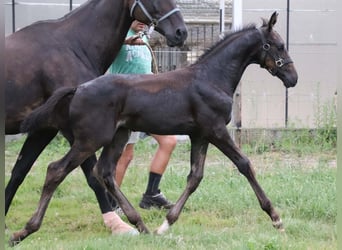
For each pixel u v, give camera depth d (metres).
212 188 8.89
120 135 6.94
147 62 8.37
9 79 6.89
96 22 7.33
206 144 7.05
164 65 14.73
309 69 15.79
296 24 15.79
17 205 8.98
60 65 7.05
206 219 7.77
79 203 9.03
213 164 11.19
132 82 6.69
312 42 15.79
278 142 12.78
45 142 7.19
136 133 8.21
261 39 7.09
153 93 6.68
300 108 15.57
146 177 10.29
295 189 8.56
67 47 7.15
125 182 10.03
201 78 6.82
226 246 6.36
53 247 6.38
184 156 12.13
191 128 6.83
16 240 6.51
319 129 13.03
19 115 6.98
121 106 6.65
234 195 8.55
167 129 6.76
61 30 7.23
